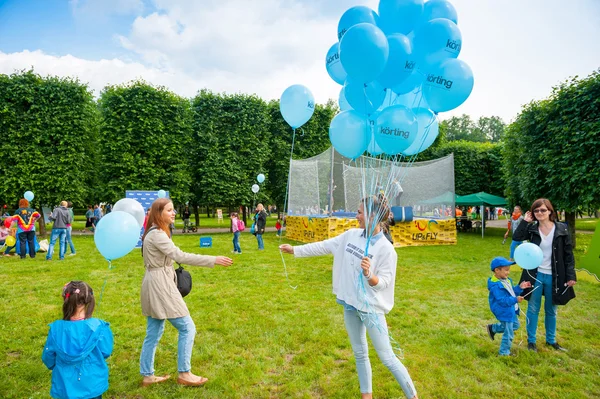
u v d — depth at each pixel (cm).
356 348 288
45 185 1577
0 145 1545
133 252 1135
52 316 527
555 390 338
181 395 324
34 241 1025
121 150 1741
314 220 1387
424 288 700
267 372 372
